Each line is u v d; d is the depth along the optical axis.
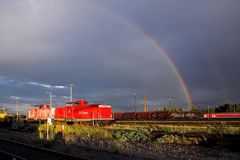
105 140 30.14
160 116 69.12
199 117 64.31
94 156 19.25
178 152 22.55
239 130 31.23
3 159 18.70
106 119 57.56
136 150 22.95
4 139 30.89
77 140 29.61
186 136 29.98
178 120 54.59
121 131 35.91
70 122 57.16
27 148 23.56
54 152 20.05
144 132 34.06
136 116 74.81
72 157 18.08
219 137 25.83
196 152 22.42
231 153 21.58
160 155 20.64
